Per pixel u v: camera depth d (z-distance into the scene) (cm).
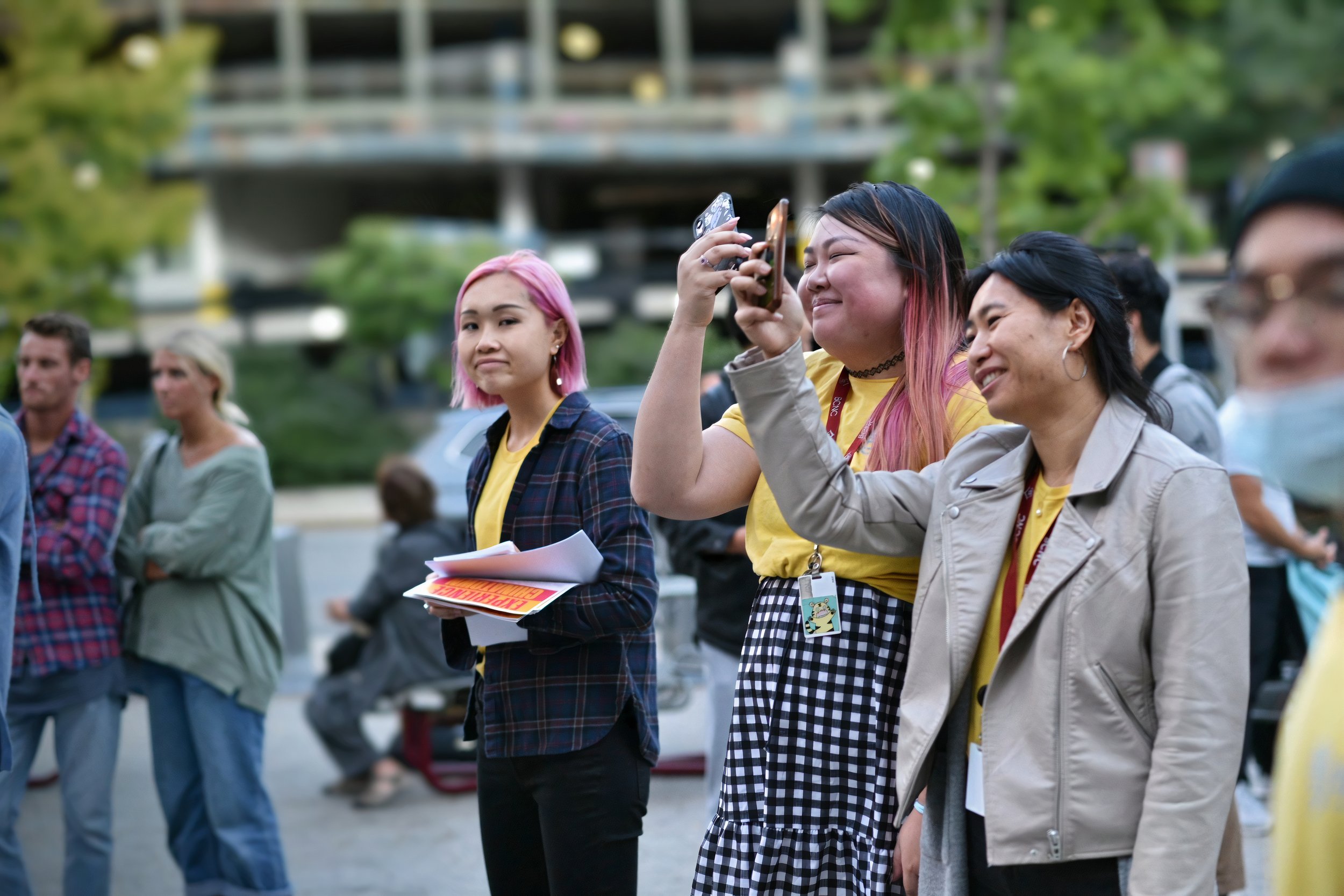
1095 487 234
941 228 283
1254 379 144
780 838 272
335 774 733
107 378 2861
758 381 256
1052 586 234
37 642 471
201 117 3356
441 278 2814
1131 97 1527
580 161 3472
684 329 274
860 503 260
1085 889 233
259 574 496
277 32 3916
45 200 2327
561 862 336
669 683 781
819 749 271
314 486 2653
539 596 318
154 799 699
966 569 249
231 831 487
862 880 267
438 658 668
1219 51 2400
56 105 2372
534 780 341
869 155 3394
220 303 3206
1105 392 245
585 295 3125
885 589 273
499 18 3788
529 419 360
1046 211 1539
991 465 255
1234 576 228
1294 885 139
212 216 3450
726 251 268
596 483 343
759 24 4012
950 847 250
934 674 249
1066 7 1545
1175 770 222
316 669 988
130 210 2442
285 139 3369
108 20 2511
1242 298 144
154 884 564
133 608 498
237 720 489
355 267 2848
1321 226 140
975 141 1541
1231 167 2442
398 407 2969
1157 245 1433
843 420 295
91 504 483
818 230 288
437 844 608
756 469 291
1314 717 139
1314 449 139
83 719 483
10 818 474
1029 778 233
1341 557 512
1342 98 2438
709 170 3888
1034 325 239
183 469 502
